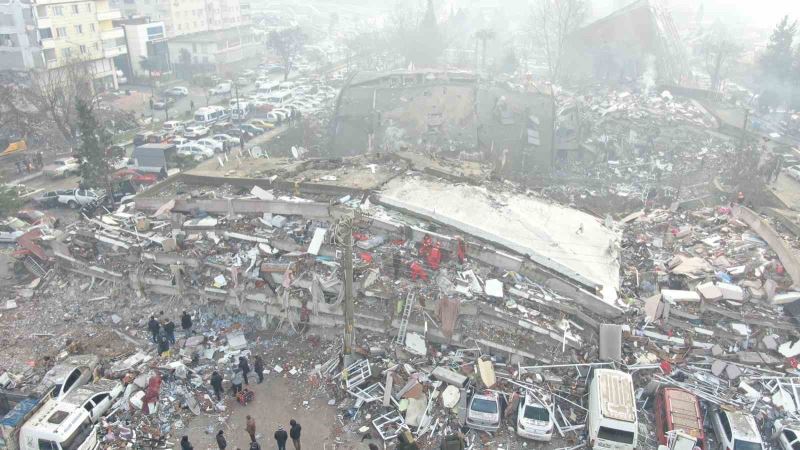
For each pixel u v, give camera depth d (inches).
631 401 738.8
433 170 1234.0
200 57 3649.1
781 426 748.0
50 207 1536.7
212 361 878.4
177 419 773.3
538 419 753.6
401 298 887.1
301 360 884.6
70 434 698.2
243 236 1011.9
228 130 2288.4
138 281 991.0
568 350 862.5
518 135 2018.9
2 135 2032.5
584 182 1807.3
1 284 1083.9
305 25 5580.7
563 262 977.5
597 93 2760.8
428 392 805.2
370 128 2043.6
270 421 775.1
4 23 2497.5
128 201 1339.8
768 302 927.7
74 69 2293.3
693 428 725.9
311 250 952.3
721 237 1143.0
